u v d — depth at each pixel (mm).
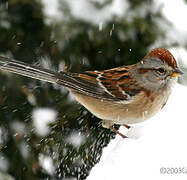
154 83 8820
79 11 11156
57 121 10828
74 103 11078
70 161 10766
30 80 11148
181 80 11031
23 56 11234
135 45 11242
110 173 6605
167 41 11344
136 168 6516
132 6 11234
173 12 12430
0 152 10727
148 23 11289
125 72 9289
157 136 7496
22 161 10719
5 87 10891
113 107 9258
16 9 11102
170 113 9039
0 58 8492
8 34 11078
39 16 10938
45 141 10719
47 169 10789
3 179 9664
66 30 10969
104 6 11188
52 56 11250
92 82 9359
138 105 9016
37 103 11070
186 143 7059
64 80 9047
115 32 11047
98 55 11305
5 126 10867
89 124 11039
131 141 7461
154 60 8766
